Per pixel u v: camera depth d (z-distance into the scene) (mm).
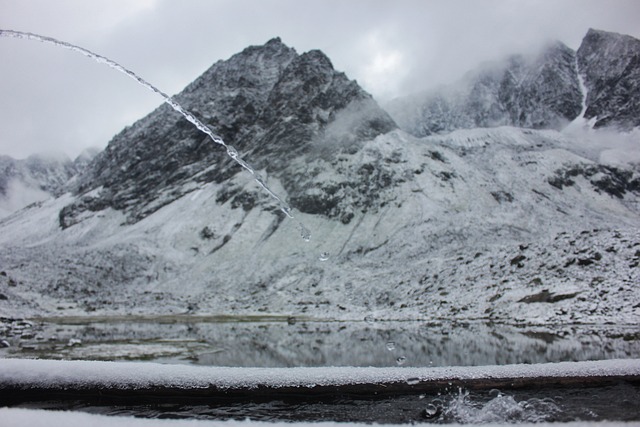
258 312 48719
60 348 13539
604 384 4379
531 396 4082
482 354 9273
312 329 22156
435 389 4289
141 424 3074
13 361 4566
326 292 50844
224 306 54406
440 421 3539
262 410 3879
